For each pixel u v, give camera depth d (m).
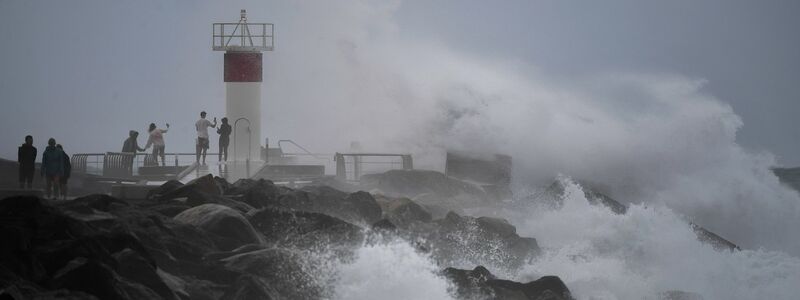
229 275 13.95
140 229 14.55
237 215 16.28
